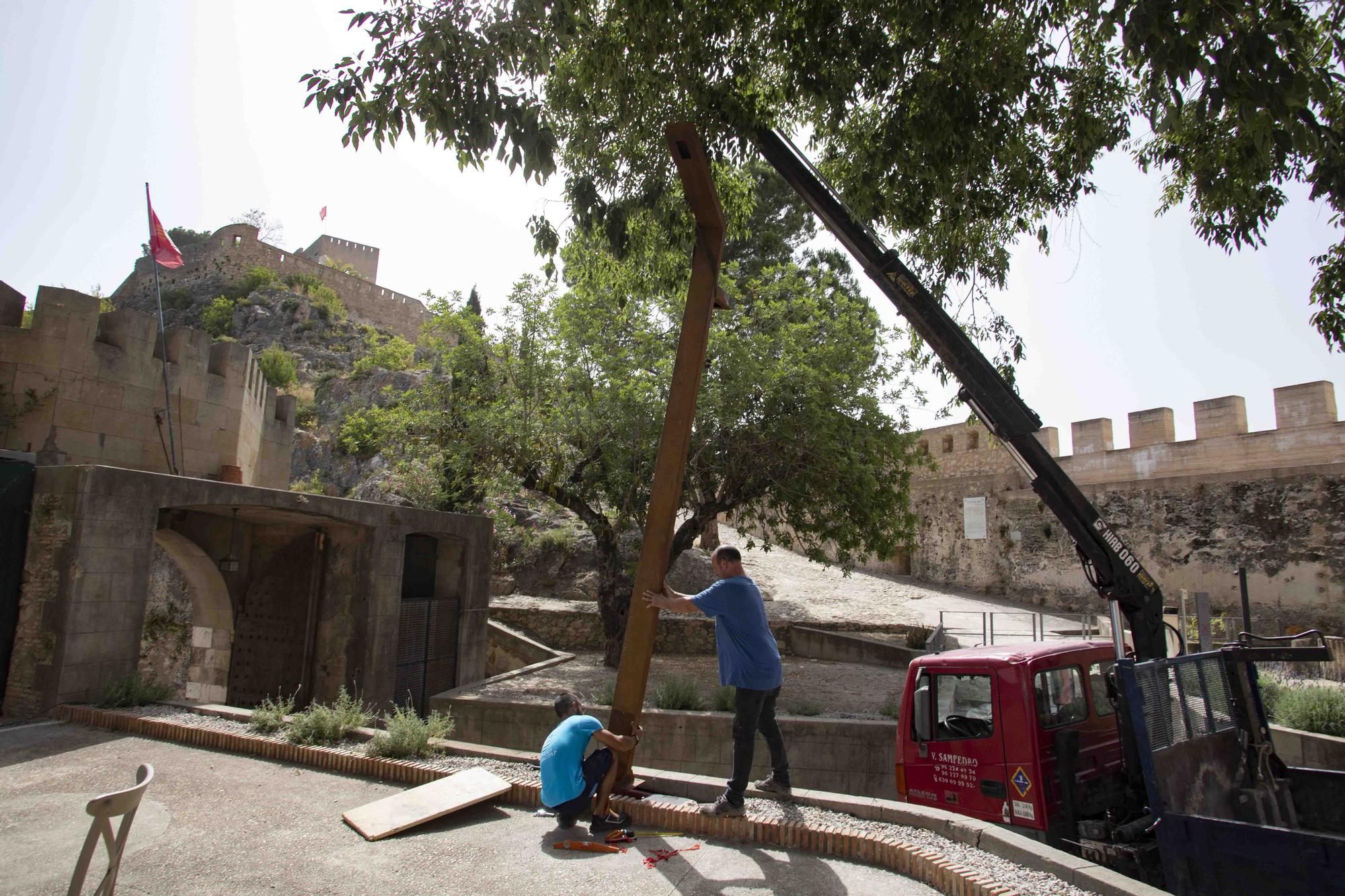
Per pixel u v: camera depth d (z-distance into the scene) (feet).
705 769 37.17
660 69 25.72
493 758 20.74
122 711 26.12
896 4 23.40
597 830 15.67
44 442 42.57
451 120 20.30
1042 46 24.68
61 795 18.29
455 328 57.88
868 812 15.89
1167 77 16.08
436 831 15.99
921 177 26.63
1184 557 78.38
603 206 28.53
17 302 44.14
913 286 23.82
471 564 52.31
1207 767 17.04
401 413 58.49
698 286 17.42
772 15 26.27
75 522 28.27
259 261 210.38
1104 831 18.34
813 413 52.80
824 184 25.29
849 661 63.31
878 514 58.90
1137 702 15.62
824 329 58.80
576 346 56.44
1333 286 28.35
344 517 41.14
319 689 42.65
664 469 17.02
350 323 198.29
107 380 46.26
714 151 26.86
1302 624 69.67
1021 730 19.43
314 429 135.54
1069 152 27.73
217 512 43.19
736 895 12.84
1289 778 18.69
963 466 103.81
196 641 47.09
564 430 54.60
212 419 54.65
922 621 74.28
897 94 25.40
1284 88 15.51
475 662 52.21
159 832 15.79
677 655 67.97
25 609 28.55
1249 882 13.96
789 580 95.81
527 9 20.36
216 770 20.61
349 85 20.36
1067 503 22.18
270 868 13.97
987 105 24.75
